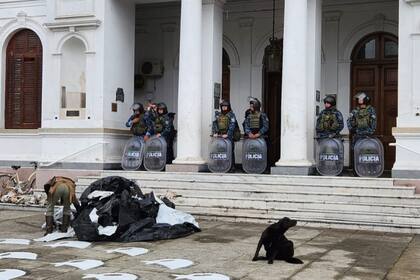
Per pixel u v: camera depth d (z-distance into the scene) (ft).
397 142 42.60
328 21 56.54
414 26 42.63
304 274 24.08
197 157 47.98
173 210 34.78
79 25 51.83
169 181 45.39
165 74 62.90
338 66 56.18
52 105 53.31
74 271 24.36
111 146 52.21
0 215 42.73
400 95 43.01
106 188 35.14
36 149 55.72
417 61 42.52
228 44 60.03
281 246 26.35
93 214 32.37
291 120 44.62
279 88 58.85
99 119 51.26
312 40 47.24
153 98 63.26
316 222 37.17
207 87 50.01
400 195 39.17
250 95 59.21
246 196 42.22
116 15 52.90
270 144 58.65
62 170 51.67
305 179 42.52
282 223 26.45
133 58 55.57
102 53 51.39
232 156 48.06
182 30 48.44
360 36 55.52
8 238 32.76
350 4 55.77
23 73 56.90
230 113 48.52
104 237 31.30
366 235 34.22
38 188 52.21
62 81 53.31
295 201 39.99
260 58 59.00
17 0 56.54
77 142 51.83
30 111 56.65
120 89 53.57
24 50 57.00
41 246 30.22
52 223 33.68
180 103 48.32
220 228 36.35
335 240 32.37
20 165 55.72
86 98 51.78
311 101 47.01
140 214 33.40
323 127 45.32
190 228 34.32
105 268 24.98
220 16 51.62
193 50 48.11
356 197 39.58
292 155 44.60
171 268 24.99
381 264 26.11
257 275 23.82
